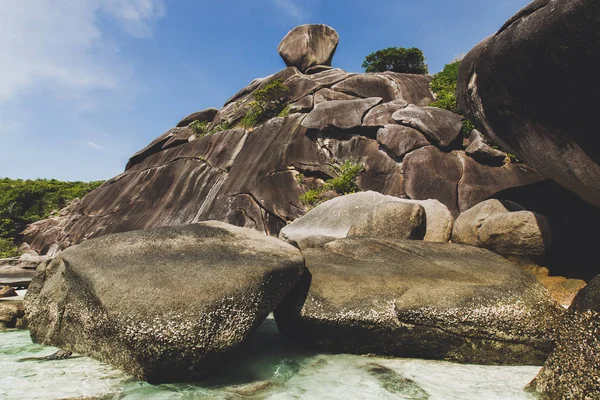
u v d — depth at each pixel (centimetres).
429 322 467
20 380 401
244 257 485
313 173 1712
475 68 905
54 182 3622
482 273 545
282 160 1783
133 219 2102
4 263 1694
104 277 426
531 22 686
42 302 560
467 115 1038
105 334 407
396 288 516
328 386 387
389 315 480
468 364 457
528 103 780
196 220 1831
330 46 2677
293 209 1631
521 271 554
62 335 508
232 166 1972
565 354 342
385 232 810
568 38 630
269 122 2017
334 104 1806
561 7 624
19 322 693
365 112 1727
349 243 643
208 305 386
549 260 812
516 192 1234
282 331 556
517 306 470
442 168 1397
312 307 504
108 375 407
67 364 441
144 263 447
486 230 779
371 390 376
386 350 484
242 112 2330
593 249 883
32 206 3025
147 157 2600
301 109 2011
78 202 2767
